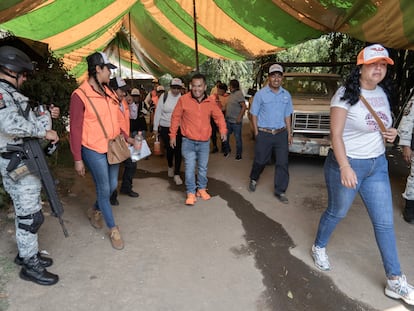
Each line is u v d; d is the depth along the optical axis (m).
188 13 7.77
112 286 3.22
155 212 4.95
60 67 7.36
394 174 6.91
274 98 5.19
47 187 3.12
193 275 3.43
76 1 6.70
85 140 3.61
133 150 4.42
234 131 8.20
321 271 3.54
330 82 8.25
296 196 5.70
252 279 3.39
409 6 4.09
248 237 4.25
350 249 3.96
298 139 6.84
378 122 2.90
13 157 2.90
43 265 3.47
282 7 6.01
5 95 2.76
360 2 4.74
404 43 4.70
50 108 3.34
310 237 4.27
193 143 5.12
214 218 4.79
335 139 2.93
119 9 8.05
